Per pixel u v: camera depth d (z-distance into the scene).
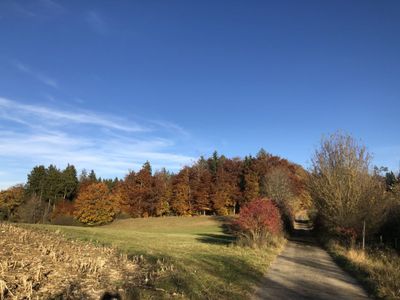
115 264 13.78
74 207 81.50
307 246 31.55
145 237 34.69
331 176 32.69
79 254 14.56
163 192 85.62
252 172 81.44
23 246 14.29
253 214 27.22
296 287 13.79
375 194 29.14
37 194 97.00
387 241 27.66
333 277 16.38
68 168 103.94
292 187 74.00
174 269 13.84
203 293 11.28
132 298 9.35
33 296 8.49
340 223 29.70
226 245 28.23
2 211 82.25
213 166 105.38
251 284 13.54
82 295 9.09
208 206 83.56
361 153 32.09
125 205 86.06
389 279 14.28
